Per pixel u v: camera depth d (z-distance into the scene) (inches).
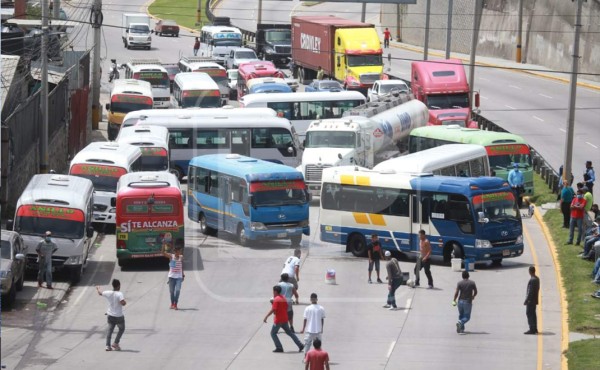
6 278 2893.7
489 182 3673.7
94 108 6407.5
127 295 3129.9
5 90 4264.3
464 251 3631.9
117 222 3476.9
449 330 2719.0
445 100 6220.5
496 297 3157.0
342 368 2287.2
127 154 4222.4
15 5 6619.1
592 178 4355.3
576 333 2687.0
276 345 2423.7
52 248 3218.5
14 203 3939.5
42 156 4330.7
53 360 2400.3
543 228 4205.2
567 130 4542.3
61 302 3088.1
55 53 5802.2
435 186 3676.2
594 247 3380.9
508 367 2346.2
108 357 2415.1
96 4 6190.9
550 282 3380.9
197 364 2331.4
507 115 6973.4
